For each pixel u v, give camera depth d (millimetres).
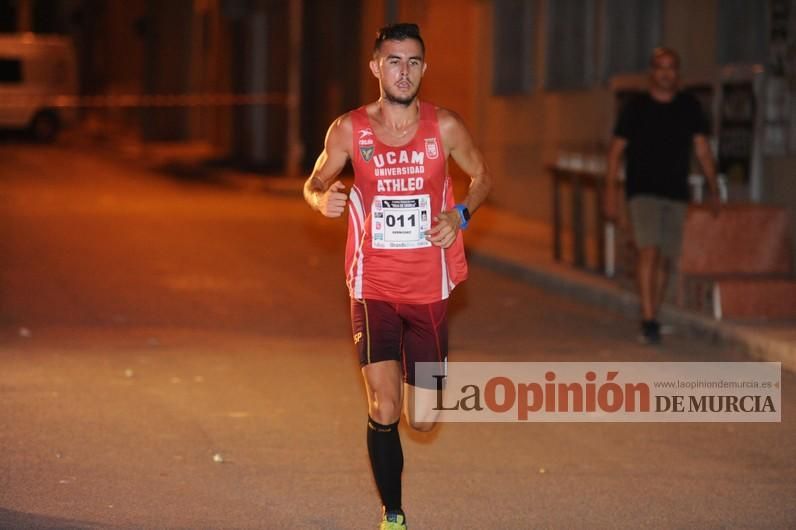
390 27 15141
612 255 36406
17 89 98812
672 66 27750
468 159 15594
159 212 56625
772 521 16734
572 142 48188
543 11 50594
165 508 16984
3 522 16250
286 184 68562
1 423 21250
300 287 36906
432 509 17141
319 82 78875
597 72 46438
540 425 21750
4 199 60750
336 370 25969
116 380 24656
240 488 17938
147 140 114438
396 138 15266
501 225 50281
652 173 28172
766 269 30719
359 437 20781
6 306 33000
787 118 32844
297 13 73938
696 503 17484
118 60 130750
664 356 27312
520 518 16797
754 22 36906
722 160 34156
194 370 25734
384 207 15344
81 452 19625
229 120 95875
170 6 112500
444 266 15562
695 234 30500
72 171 79000
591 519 16766
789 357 25781
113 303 33719
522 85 53406
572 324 31500
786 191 32719
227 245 45812
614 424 21812
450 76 61062
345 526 16359
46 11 145125
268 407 22750
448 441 20688
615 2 45062
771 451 20156
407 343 15938
